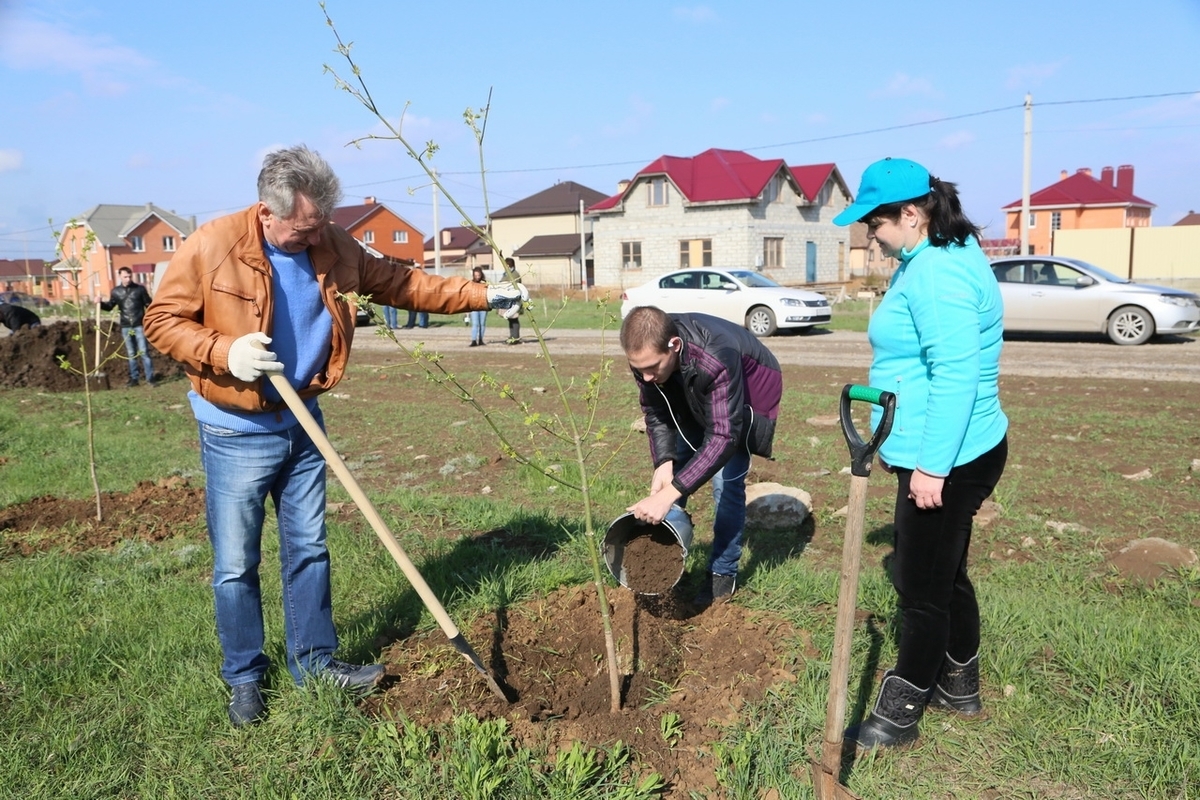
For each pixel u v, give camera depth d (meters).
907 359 2.94
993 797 2.89
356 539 5.40
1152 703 3.23
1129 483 6.30
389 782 2.99
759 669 3.64
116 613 4.37
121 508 6.40
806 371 13.25
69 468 7.79
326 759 3.10
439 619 3.21
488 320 27.48
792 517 5.53
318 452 3.47
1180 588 4.32
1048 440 7.82
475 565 4.86
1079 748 3.07
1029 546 5.09
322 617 3.56
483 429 9.31
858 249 58.84
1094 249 34.81
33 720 3.41
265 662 3.48
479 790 2.84
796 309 19.28
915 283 2.80
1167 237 33.81
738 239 41.16
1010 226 59.69
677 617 4.20
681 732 3.23
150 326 3.09
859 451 2.43
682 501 4.33
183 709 3.42
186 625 4.15
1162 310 15.33
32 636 4.08
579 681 3.67
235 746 3.22
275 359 2.99
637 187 43.44
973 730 3.22
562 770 2.97
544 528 5.60
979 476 2.91
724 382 3.52
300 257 3.26
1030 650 3.65
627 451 7.84
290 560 3.49
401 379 13.88
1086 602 4.25
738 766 2.98
